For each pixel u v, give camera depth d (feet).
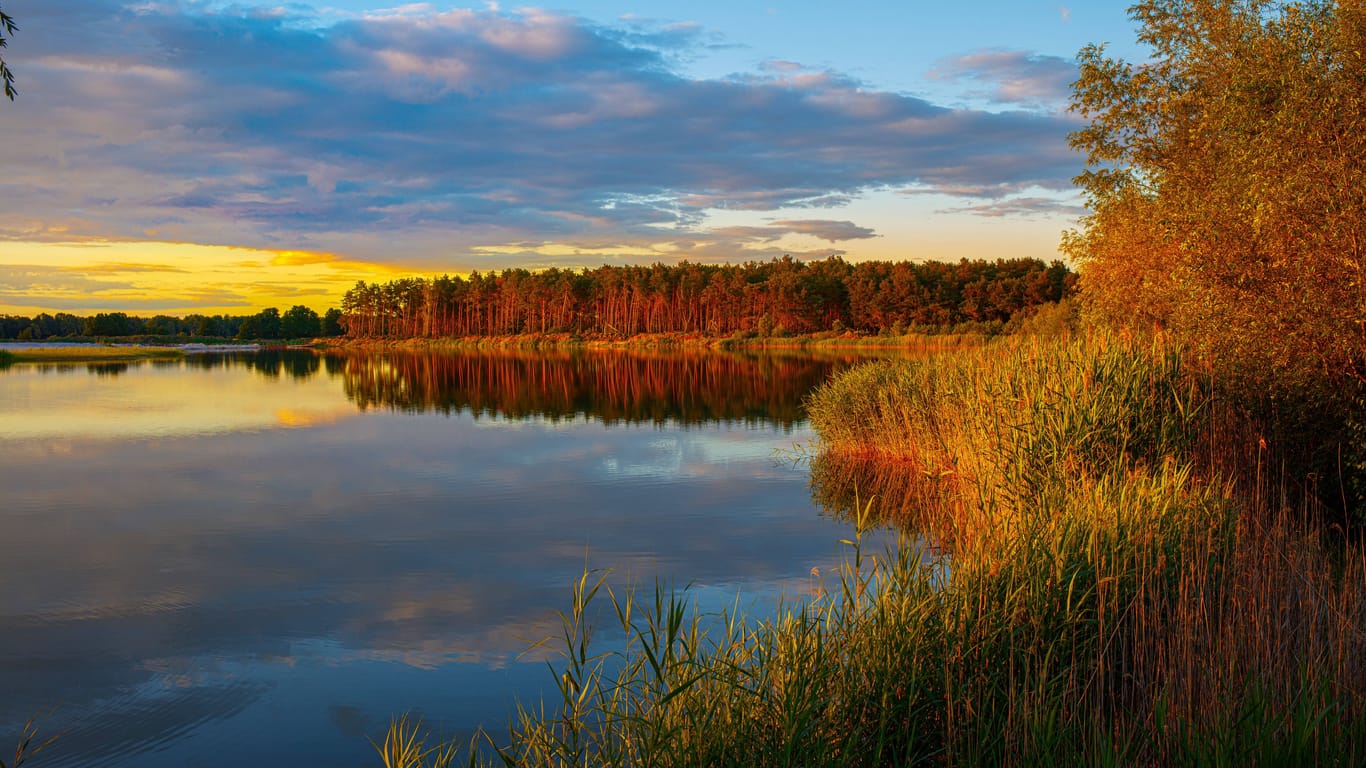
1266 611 16.69
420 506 45.44
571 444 68.28
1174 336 37.45
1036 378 33.60
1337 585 19.95
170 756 18.98
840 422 58.44
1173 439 30.50
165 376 163.22
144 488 50.98
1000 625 17.22
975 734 14.88
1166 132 50.85
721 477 52.60
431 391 123.03
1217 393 32.83
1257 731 12.73
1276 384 30.19
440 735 19.67
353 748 19.21
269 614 28.32
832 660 15.98
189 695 22.02
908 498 43.80
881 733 13.98
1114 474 26.02
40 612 28.68
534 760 16.98
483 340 363.35
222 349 375.25
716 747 13.55
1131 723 14.84
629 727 14.82
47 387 132.26
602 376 151.12
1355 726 12.79
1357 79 26.53
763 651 17.35
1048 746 13.34
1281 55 31.50
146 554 36.11
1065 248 63.31
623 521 41.16
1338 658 14.65
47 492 49.93
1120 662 17.62
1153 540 20.16
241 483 52.54
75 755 19.04
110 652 25.05
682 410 93.25
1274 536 21.45
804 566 32.27
